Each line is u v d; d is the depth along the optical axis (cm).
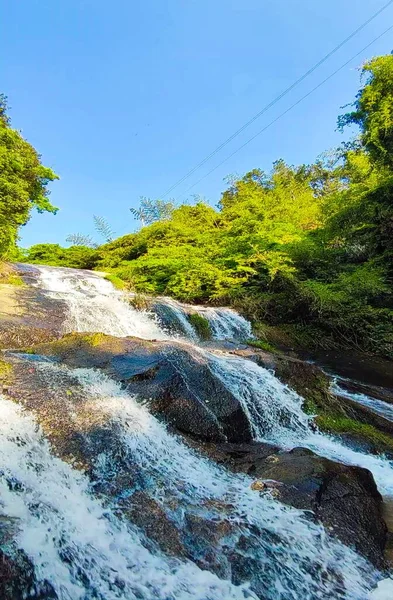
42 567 178
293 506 253
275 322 995
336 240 1153
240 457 337
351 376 709
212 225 1992
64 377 370
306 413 481
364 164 1348
